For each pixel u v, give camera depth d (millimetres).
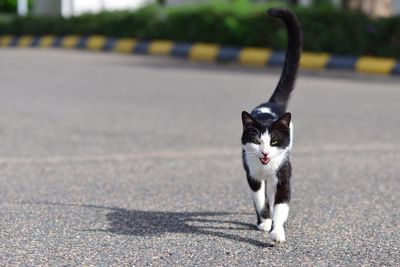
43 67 18547
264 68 19094
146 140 9859
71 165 8336
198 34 22094
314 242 5570
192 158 8812
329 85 15789
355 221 6195
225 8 21828
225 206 6668
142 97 13797
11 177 7711
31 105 12680
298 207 6652
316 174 8039
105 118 11508
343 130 10766
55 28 26438
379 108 12867
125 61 20203
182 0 27531
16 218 6129
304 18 20172
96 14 25312
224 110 12438
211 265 5008
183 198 6938
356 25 19703
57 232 5746
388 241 5621
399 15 19844
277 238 5406
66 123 11039
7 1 41094
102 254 5211
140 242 5508
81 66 18844
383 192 7273
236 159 8805
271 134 5477
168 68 18688
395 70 17891
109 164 8422
